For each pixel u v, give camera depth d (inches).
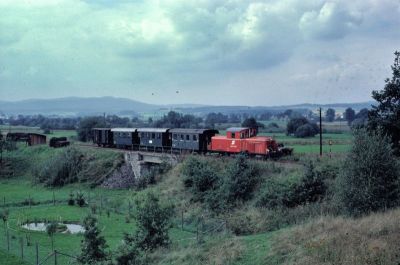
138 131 2938.0
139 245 1154.0
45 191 2655.0
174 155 2362.2
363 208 1122.7
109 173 2694.4
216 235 1286.9
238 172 1685.5
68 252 1405.0
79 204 2198.6
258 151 2000.5
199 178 1811.0
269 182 1571.1
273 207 1451.8
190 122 6127.0
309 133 3831.2
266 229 1322.6
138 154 2647.6
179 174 2142.0
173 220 1659.7
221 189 1678.2
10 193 2600.9
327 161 1630.2
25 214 2020.2
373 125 1486.2
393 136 1488.7
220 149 2246.6
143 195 2087.8
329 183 1448.1
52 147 3531.0
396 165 1149.1
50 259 1330.0
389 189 1131.3
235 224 1385.3
